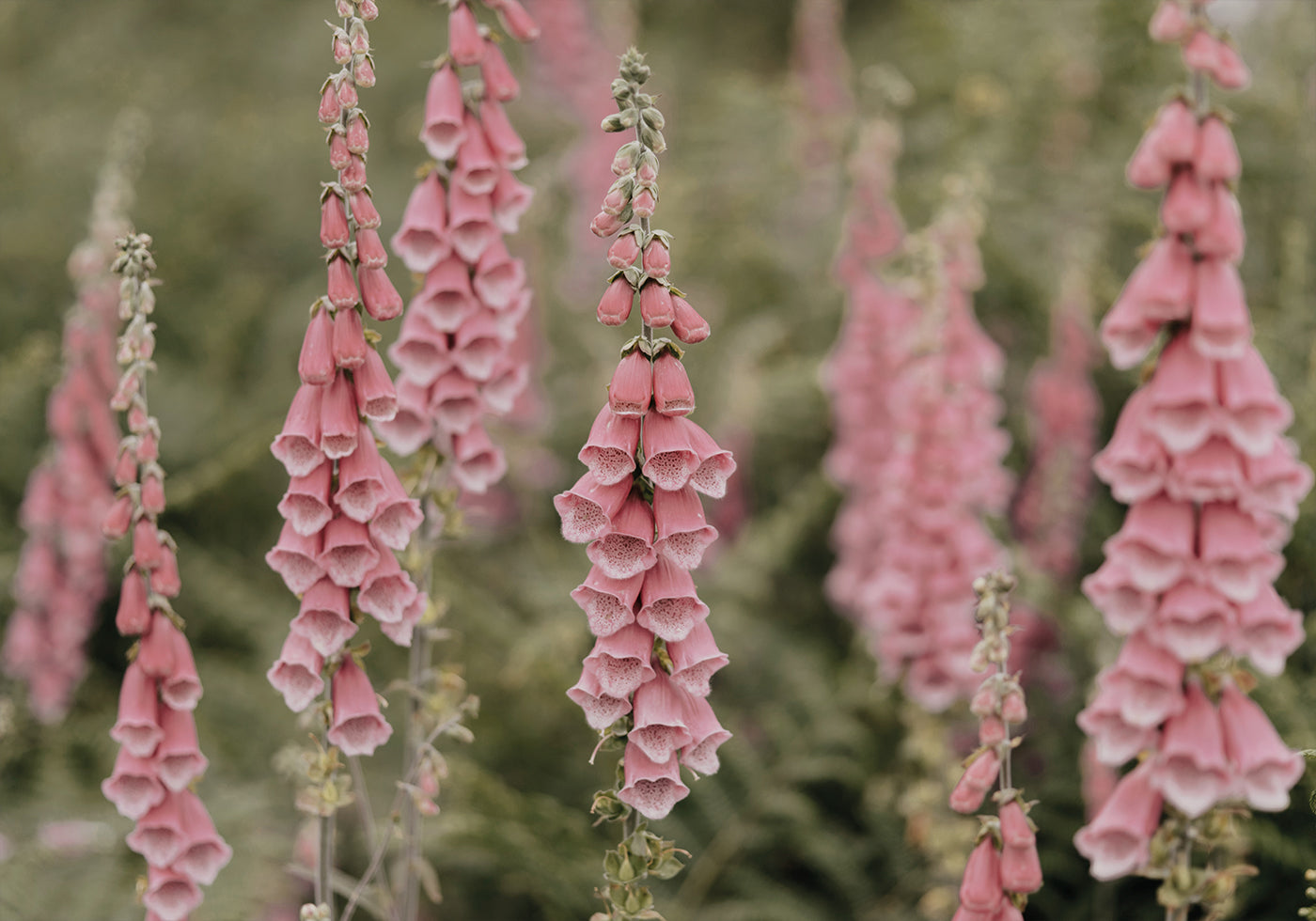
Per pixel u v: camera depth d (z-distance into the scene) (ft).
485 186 9.30
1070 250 17.93
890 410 15.98
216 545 20.12
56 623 15.76
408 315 9.65
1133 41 21.49
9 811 15.25
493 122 9.45
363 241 7.75
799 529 19.03
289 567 8.09
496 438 19.56
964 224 13.71
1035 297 19.36
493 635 17.94
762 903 14.96
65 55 30.14
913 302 16.14
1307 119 19.22
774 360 22.65
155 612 8.11
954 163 20.93
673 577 7.13
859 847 15.33
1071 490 16.52
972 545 13.23
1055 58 21.80
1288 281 16.67
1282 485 6.91
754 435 20.77
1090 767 13.37
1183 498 6.89
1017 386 19.80
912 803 13.24
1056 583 16.51
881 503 13.82
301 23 33.91
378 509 8.00
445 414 9.68
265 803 15.03
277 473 21.49
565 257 25.08
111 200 14.79
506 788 15.07
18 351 20.26
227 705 17.16
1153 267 6.69
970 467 13.21
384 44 32.65
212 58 33.35
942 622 13.07
